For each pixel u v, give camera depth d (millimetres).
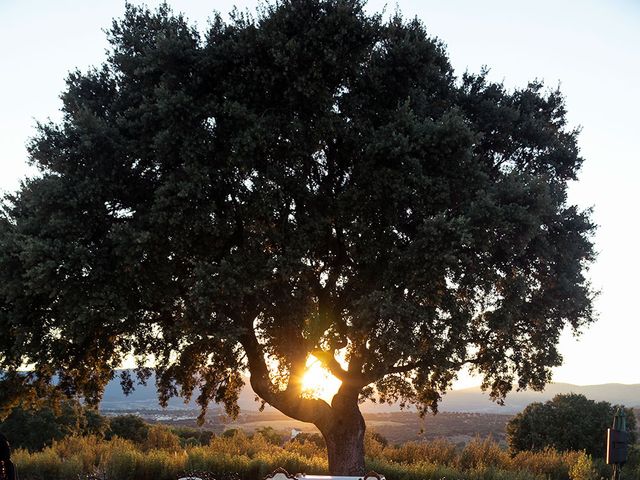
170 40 14664
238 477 20234
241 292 14031
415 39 15969
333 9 15188
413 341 14281
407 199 15125
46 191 14070
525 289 15852
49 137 16016
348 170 16391
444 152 14852
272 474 13898
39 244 13148
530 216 14656
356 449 17656
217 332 13898
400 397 19969
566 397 39562
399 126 15016
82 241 14484
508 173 16656
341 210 15438
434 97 17391
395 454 24688
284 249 15344
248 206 14992
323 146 16047
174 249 14766
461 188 15297
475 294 16703
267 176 15086
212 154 14859
